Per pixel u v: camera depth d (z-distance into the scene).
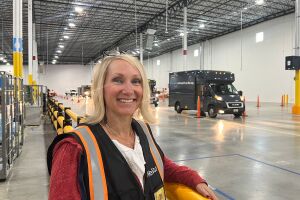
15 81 7.10
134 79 1.45
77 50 49.47
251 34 30.86
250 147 8.22
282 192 4.66
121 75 1.40
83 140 1.21
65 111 4.56
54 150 1.23
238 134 10.53
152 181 1.35
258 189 4.79
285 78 26.80
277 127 12.28
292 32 25.88
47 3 23.17
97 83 1.41
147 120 1.54
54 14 26.52
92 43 42.84
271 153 7.44
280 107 23.25
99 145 1.23
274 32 27.89
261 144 8.66
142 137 1.46
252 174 5.62
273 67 28.12
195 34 35.94
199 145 8.54
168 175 1.62
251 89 31.14
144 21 29.92
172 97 20.33
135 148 1.38
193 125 13.20
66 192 1.10
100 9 25.19
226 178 5.37
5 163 5.34
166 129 11.94
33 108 12.87
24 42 39.38
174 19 28.45
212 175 5.55
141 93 1.46
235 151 7.70
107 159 1.21
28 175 5.69
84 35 36.75
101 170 1.18
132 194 1.21
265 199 4.37
